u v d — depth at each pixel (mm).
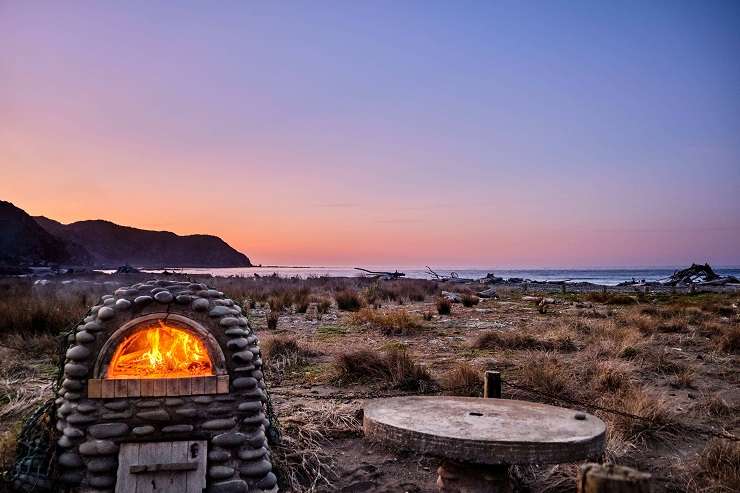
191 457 4953
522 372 9984
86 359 5012
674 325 16391
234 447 5098
